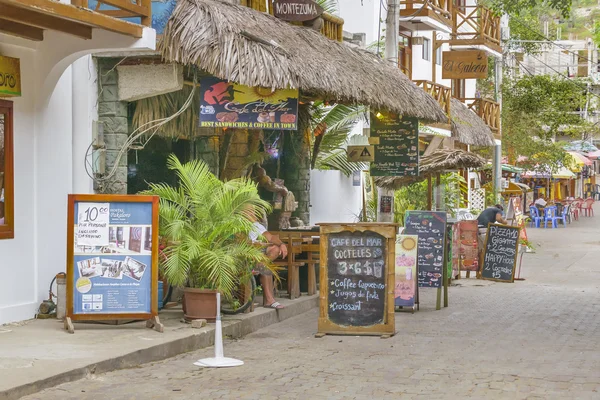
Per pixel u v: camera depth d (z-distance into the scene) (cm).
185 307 1082
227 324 1073
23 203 1067
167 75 1175
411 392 779
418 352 984
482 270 1845
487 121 2975
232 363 897
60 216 1124
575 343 1050
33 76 1077
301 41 1309
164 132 1292
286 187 1744
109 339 944
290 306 1264
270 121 1212
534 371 873
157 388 784
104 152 1183
